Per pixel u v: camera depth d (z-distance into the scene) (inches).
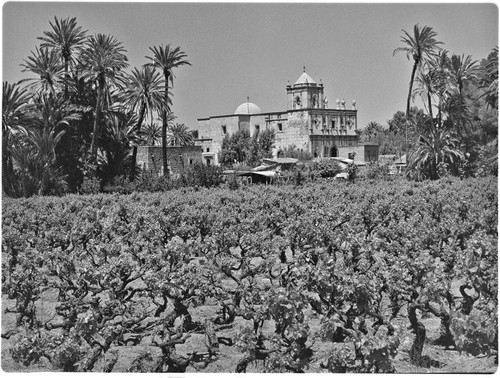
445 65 3174.2
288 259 1211.9
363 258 953.5
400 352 758.5
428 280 756.6
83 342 758.5
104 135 3444.9
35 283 840.3
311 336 764.6
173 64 3425.2
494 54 2989.7
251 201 1897.1
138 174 3528.5
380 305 818.2
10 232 1186.0
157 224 1333.7
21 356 663.1
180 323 820.0
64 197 2295.8
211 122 6432.1
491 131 3211.1
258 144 5890.8
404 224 1206.9
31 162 2819.9
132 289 845.2
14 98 2832.2
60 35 3213.6
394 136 6776.6
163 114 3511.3
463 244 1130.0
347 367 656.4
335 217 1437.0
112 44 3275.1
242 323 837.2
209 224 1449.3
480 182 2300.7
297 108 6038.4
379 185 2741.1
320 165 4008.4
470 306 803.4
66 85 3289.9
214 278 875.4
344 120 6146.7
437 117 3260.3
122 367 724.0
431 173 3275.1
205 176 3282.5
